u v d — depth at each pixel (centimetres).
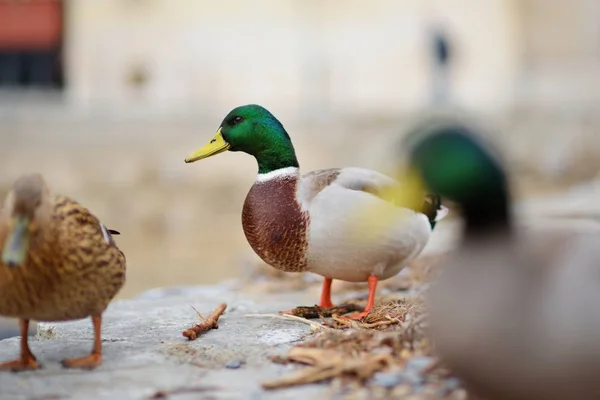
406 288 1018
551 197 2394
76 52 4450
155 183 3359
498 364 506
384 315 805
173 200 3266
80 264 613
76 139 3562
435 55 4250
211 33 4450
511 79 4466
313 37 4447
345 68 4456
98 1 4444
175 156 3441
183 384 633
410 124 3769
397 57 4444
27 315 633
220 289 1173
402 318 783
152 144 3531
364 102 4453
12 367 670
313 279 1175
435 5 4447
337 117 3944
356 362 639
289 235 805
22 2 4850
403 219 805
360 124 3819
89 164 3462
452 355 524
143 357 704
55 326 840
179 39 4447
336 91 4456
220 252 2830
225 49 4453
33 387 628
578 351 486
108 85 4453
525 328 494
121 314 912
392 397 593
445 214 858
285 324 827
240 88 4466
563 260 503
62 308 628
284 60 4453
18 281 602
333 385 620
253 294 1080
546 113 3931
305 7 4434
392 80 4450
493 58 4469
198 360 694
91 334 800
